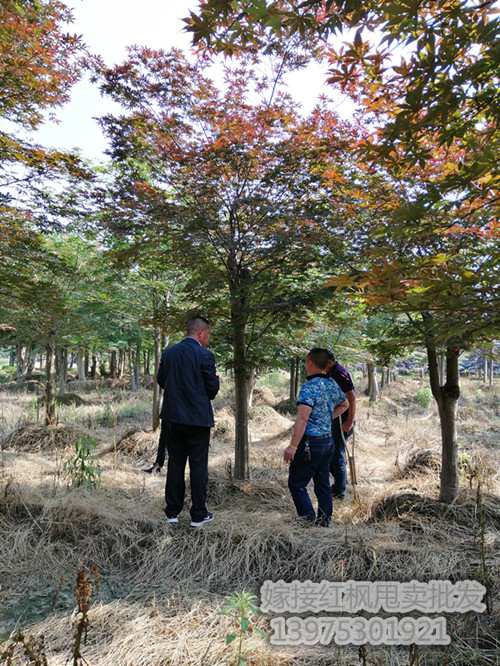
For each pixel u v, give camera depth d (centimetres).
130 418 954
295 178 402
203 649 224
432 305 175
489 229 282
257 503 405
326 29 176
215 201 409
